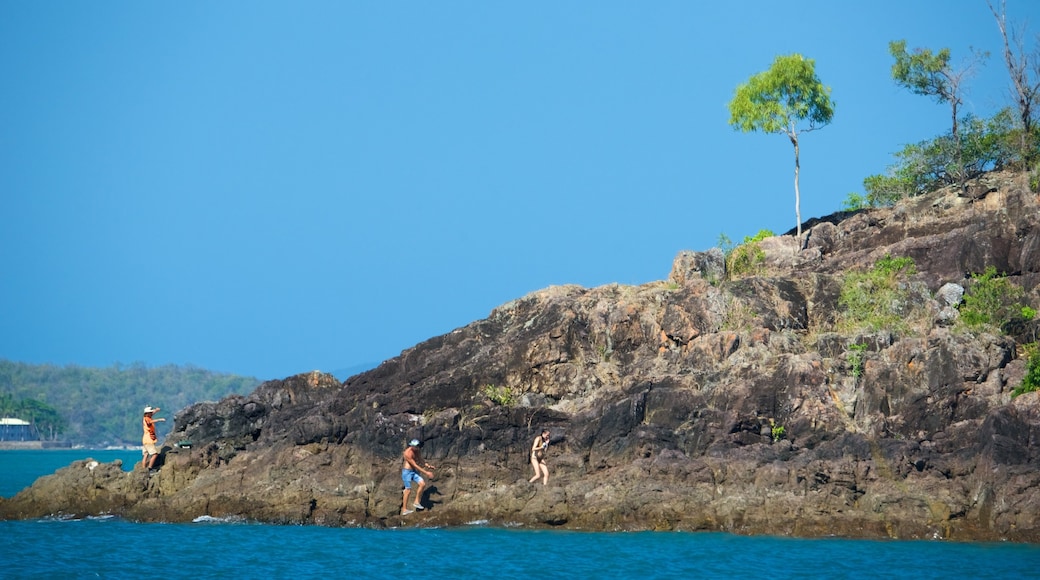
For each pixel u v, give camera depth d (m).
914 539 67.00
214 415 84.38
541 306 85.81
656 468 71.81
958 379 71.75
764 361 76.06
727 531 69.38
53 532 73.19
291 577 59.00
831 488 68.94
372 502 74.94
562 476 74.25
